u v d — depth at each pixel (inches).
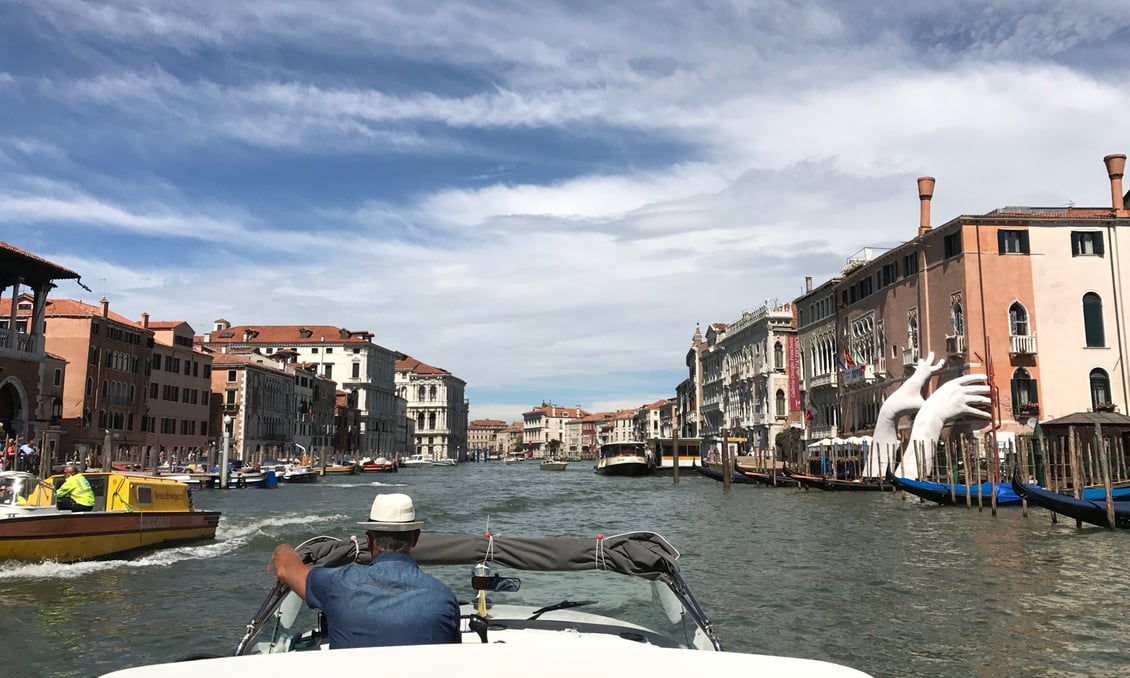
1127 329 1529.3
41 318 1610.5
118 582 535.2
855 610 447.8
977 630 402.3
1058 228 1552.7
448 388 6048.2
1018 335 1519.4
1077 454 980.6
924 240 1688.0
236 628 406.0
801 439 2331.4
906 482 1270.9
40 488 611.2
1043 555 656.4
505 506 1275.8
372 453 4722.0
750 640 385.7
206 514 762.2
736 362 3179.1
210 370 2876.5
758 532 863.1
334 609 134.0
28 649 366.6
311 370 3959.2
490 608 219.3
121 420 2321.6
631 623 216.1
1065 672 335.6
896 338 1825.8
